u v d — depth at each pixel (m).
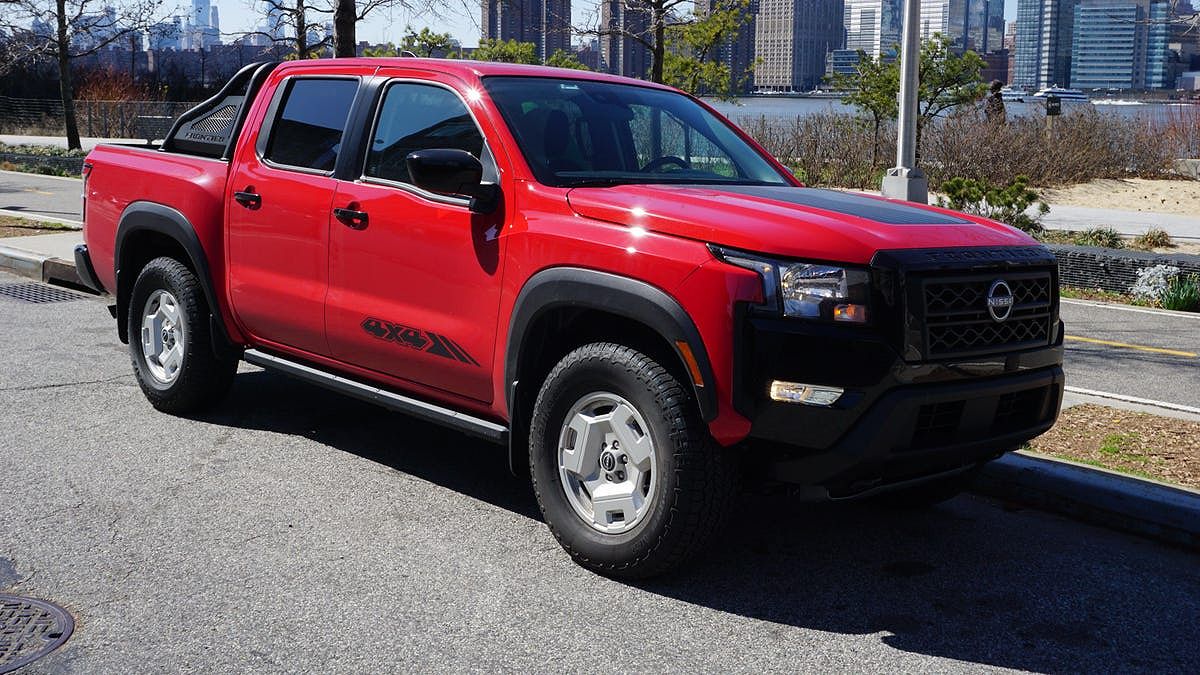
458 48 23.19
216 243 6.04
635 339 4.40
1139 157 25.61
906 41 12.08
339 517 4.99
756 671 3.68
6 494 5.14
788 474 4.07
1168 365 8.47
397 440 6.21
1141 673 3.75
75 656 3.66
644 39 18.05
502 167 4.76
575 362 4.38
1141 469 5.57
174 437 6.11
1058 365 4.51
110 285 6.89
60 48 29.77
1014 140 23.05
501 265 4.62
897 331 3.91
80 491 5.21
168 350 6.49
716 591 4.30
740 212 4.21
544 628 3.95
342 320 5.36
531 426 4.59
